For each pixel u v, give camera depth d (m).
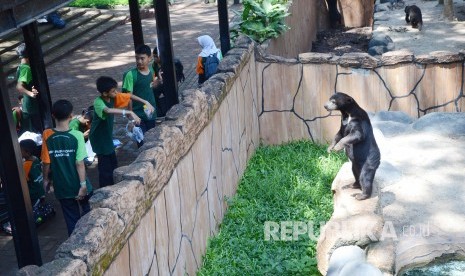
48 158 8.00
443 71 11.21
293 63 11.32
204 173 8.20
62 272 4.67
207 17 22.38
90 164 10.75
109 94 8.84
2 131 5.99
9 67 16.56
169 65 10.42
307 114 11.53
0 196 8.78
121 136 12.01
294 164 10.70
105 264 5.25
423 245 7.76
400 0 19.53
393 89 11.33
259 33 12.55
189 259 7.53
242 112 10.37
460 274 7.72
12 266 8.10
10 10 5.82
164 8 10.18
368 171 8.01
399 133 10.86
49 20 19.89
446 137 10.65
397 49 15.45
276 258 8.10
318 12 20.25
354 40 19.34
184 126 7.34
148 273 6.22
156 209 6.44
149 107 9.77
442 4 19.02
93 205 5.56
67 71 17.11
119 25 21.81
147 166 6.23
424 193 9.00
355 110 7.84
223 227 8.88
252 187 9.96
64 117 7.94
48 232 8.94
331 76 11.33
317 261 7.82
